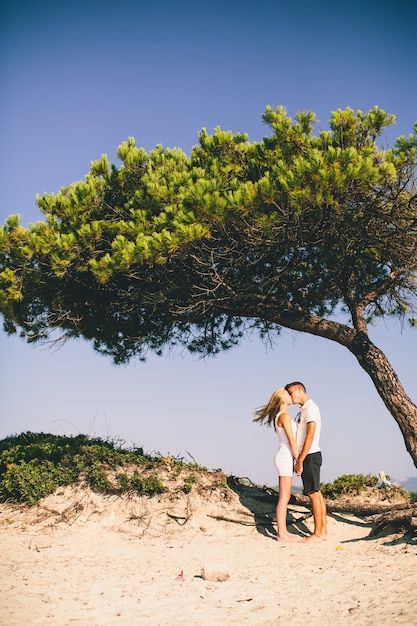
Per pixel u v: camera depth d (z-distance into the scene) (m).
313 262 11.67
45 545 8.37
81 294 11.84
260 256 10.78
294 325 11.57
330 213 9.90
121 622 5.17
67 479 10.41
